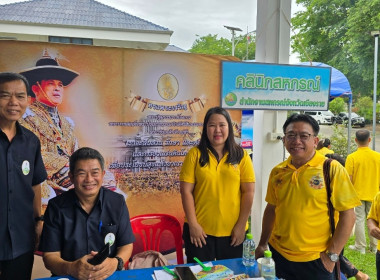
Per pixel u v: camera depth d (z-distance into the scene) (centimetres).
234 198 224
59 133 290
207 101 332
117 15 1072
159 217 272
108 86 300
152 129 317
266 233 212
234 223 227
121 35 988
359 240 399
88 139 299
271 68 312
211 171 221
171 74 318
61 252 179
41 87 282
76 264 160
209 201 222
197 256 223
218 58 332
